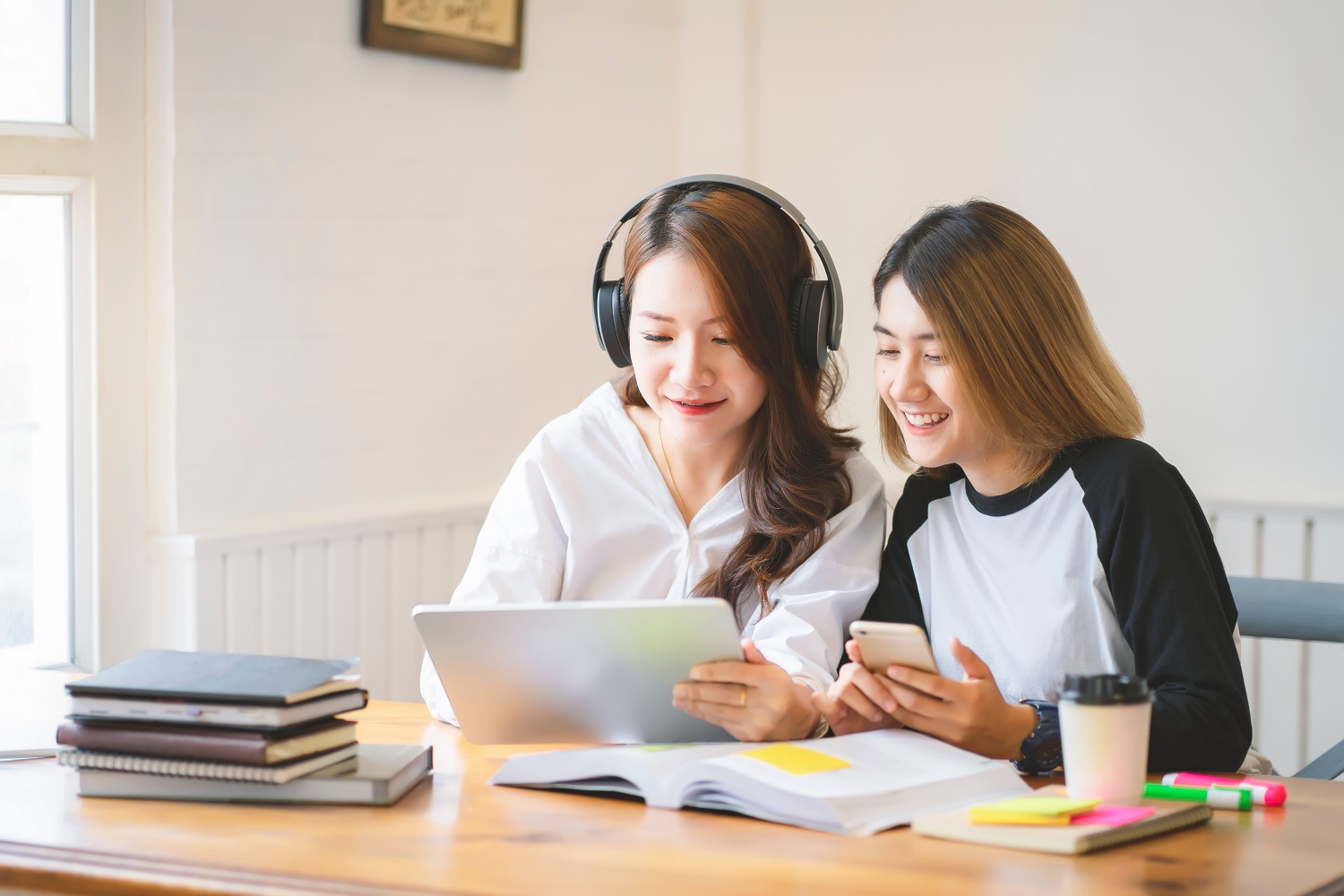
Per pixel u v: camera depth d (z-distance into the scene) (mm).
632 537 1709
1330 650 2801
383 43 2658
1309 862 1047
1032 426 1485
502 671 1313
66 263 2357
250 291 2520
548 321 3080
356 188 2680
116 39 2338
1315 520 2760
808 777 1167
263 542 2518
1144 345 2973
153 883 1030
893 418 1646
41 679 1687
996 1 3062
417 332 2814
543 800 1226
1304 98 2803
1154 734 1311
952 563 1617
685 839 1104
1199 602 1408
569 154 3090
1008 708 1305
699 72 3309
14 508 2363
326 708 1235
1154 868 1029
